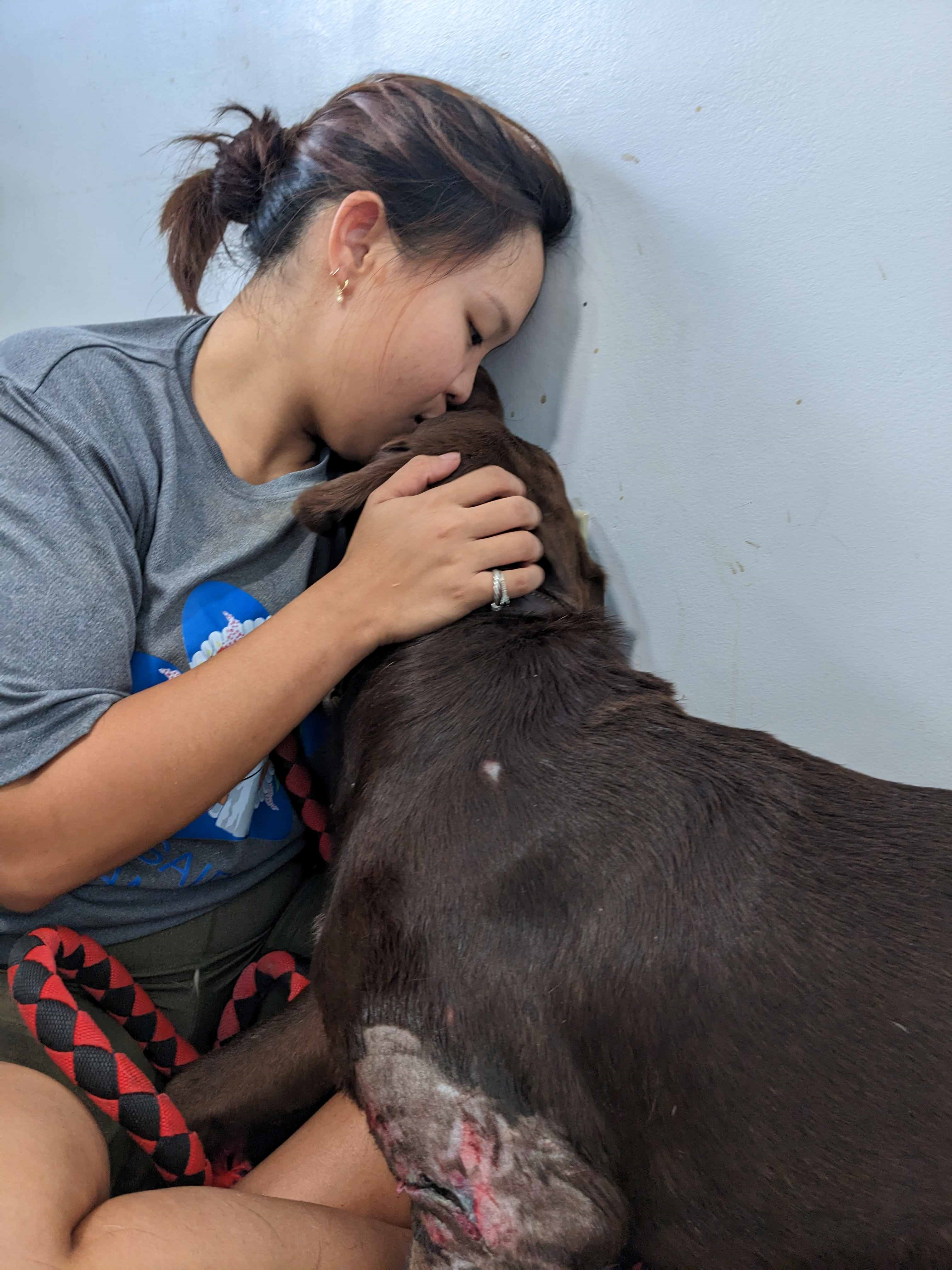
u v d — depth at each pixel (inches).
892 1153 29.6
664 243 46.9
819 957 30.9
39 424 39.7
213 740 37.4
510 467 44.1
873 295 42.4
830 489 44.7
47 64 67.2
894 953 30.6
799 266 43.8
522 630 40.9
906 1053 29.6
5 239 73.2
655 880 32.8
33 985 37.6
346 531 49.0
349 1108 42.6
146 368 44.3
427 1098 33.4
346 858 37.1
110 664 39.2
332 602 39.9
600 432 50.5
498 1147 32.7
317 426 47.1
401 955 34.4
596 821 34.1
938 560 42.7
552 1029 32.6
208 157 56.8
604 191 48.2
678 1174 32.3
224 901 47.8
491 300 44.5
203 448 44.9
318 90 56.6
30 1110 33.9
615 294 48.8
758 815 33.9
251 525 45.8
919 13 39.8
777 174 43.7
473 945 33.5
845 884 32.0
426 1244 34.1
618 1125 32.7
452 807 35.5
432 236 42.3
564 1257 32.5
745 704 48.3
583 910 33.0
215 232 49.6
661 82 45.9
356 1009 35.2
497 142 44.5
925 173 40.6
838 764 37.9
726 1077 31.0
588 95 48.0
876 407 43.1
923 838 33.2
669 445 48.4
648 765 35.5
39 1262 29.3
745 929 31.6
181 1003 47.5
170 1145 37.1
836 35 41.5
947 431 41.7
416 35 52.9
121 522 41.0
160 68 62.4
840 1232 30.7
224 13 58.8
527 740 36.8
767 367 45.3
